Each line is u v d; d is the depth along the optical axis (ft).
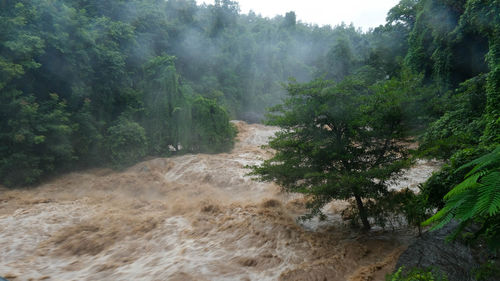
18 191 58.90
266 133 124.26
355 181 28.37
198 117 91.30
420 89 31.22
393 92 29.55
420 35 91.45
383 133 30.63
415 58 91.81
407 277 18.54
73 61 74.54
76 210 46.65
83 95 79.30
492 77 45.06
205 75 204.44
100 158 79.41
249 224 37.24
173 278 25.98
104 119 86.17
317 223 38.01
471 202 6.31
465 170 20.27
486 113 46.09
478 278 16.37
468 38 71.51
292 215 41.19
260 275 26.17
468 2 61.21
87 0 116.37
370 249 29.25
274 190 52.39
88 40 77.97
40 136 62.49
